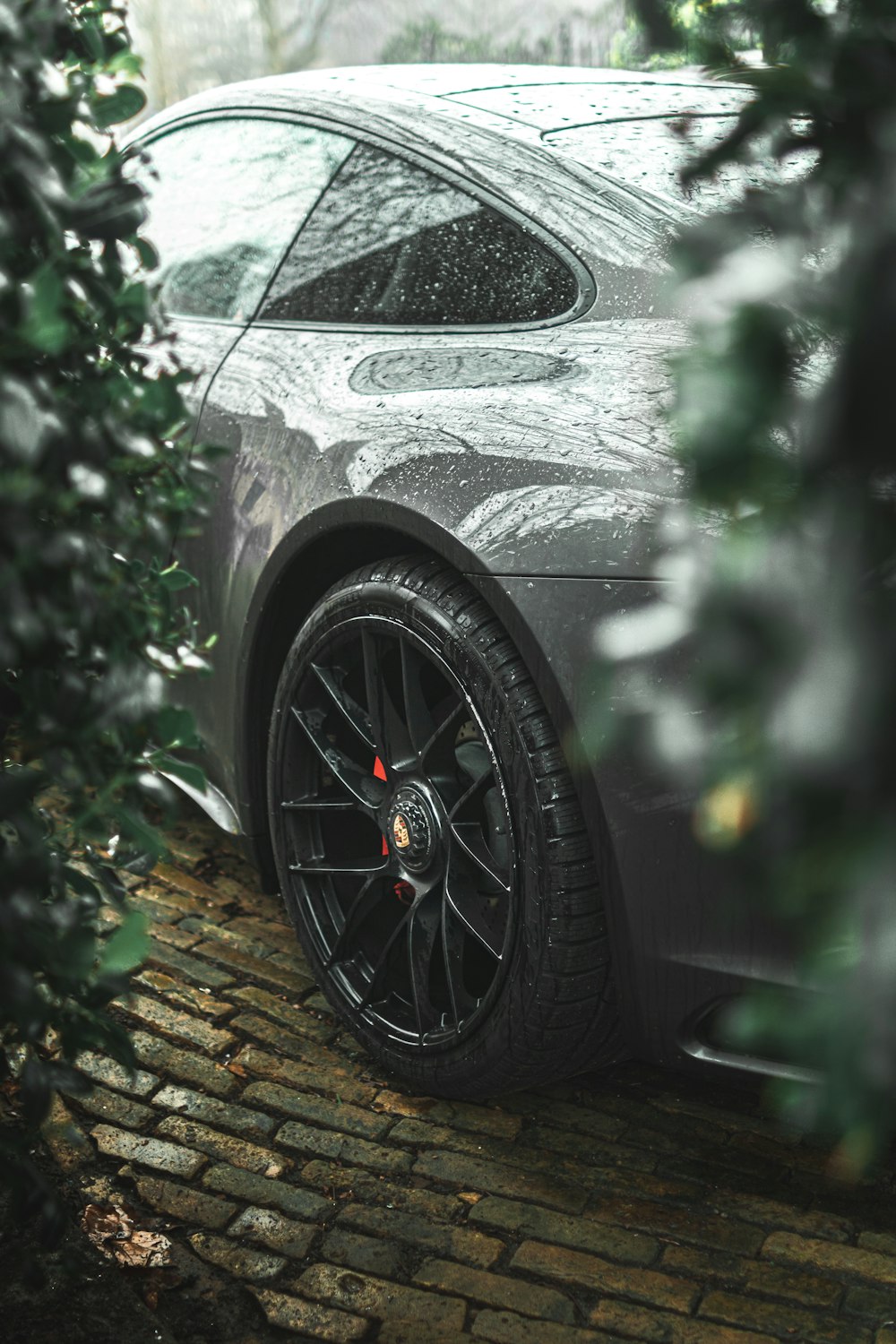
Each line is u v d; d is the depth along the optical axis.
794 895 0.55
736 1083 1.87
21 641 1.29
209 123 3.15
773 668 0.55
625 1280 1.86
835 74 0.62
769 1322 1.78
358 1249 1.92
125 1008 2.51
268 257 2.81
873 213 0.57
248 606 2.50
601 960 1.92
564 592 1.83
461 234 2.43
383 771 2.38
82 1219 1.93
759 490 0.57
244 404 2.58
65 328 1.08
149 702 1.32
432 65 3.06
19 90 1.20
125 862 1.45
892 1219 1.98
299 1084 2.32
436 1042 2.18
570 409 1.99
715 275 0.60
